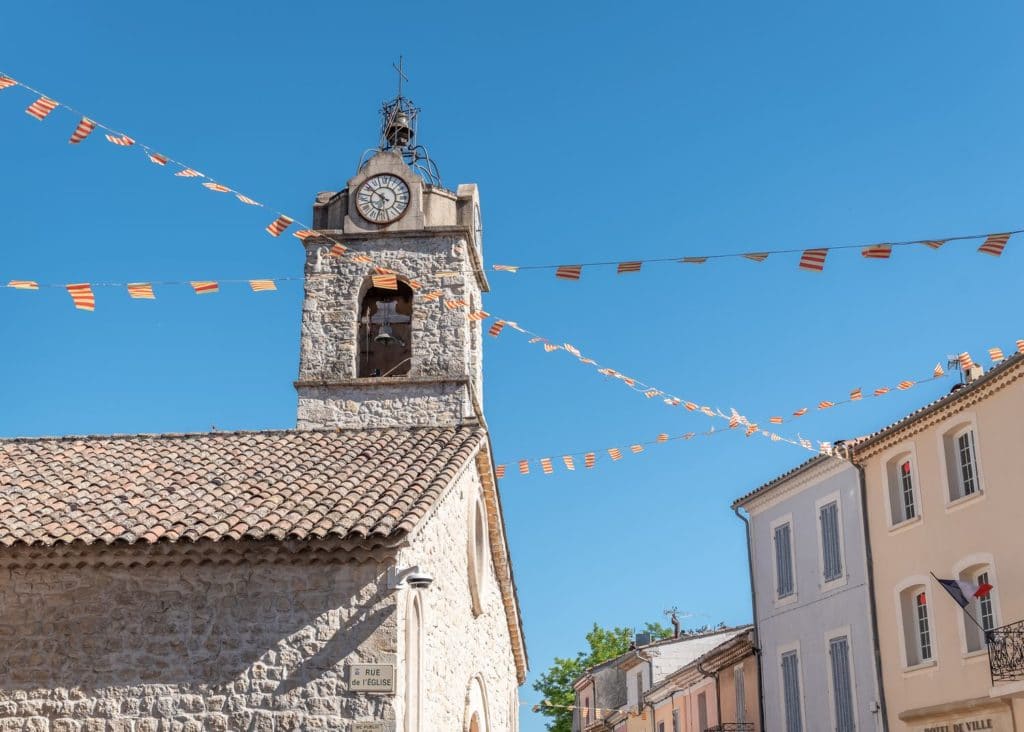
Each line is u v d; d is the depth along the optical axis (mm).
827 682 27781
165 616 13938
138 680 13711
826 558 28406
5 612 14078
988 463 23016
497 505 20297
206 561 14055
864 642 26484
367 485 15555
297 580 13984
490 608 20594
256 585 14000
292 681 13578
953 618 23547
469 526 18312
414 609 14523
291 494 15336
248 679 13625
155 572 14148
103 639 13898
